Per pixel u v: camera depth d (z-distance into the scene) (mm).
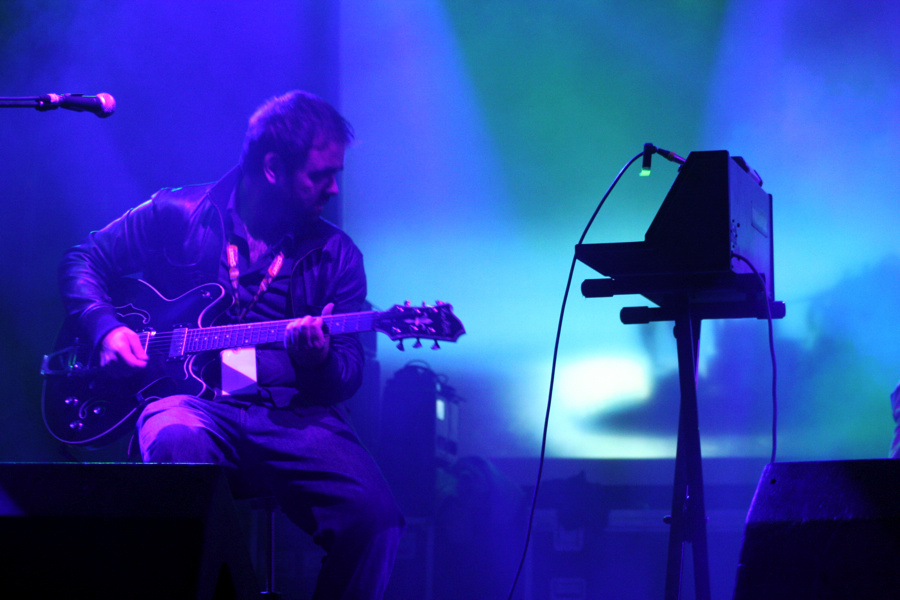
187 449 2213
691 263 1958
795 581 1491
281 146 2475
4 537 1488
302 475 2367
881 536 1454
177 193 2635
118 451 4488
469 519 4406
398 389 4652
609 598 4289
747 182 2135
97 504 1495
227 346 2457
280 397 2459
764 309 2158
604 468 5543
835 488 1530
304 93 2559
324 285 2588
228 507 1570
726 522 4332
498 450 5809
